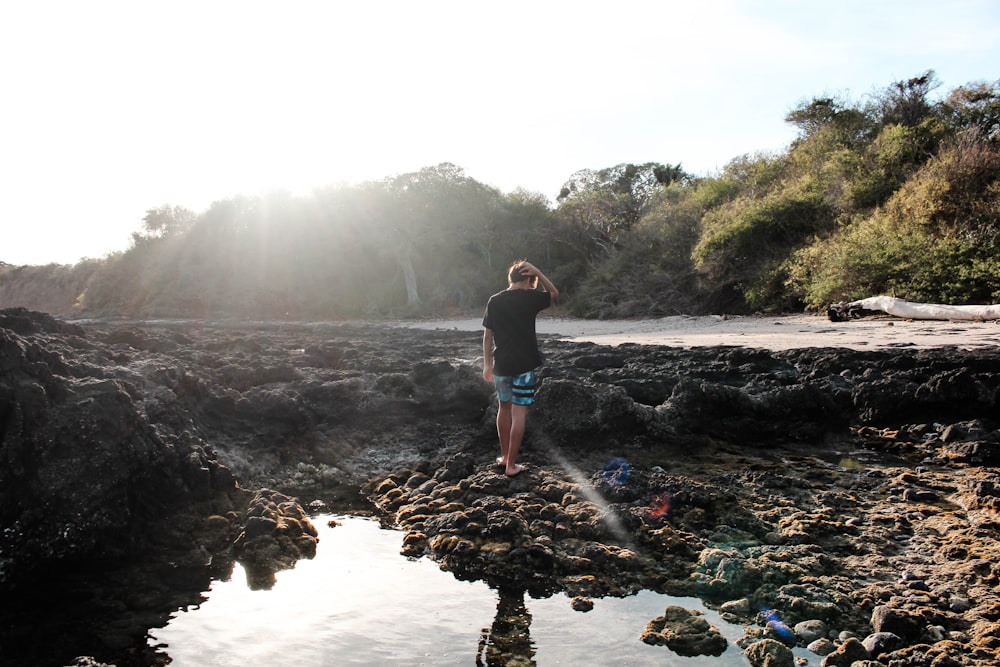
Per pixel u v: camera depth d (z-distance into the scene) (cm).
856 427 609
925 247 1566
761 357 786
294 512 460
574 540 403
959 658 273
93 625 325
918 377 641
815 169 2586
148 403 520
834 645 290
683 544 387
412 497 500
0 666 290
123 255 4269
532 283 522
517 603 340
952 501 438
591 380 732
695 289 2544
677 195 3575
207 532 437
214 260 3959
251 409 632
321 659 292
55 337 619
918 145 2266
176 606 344
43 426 413
